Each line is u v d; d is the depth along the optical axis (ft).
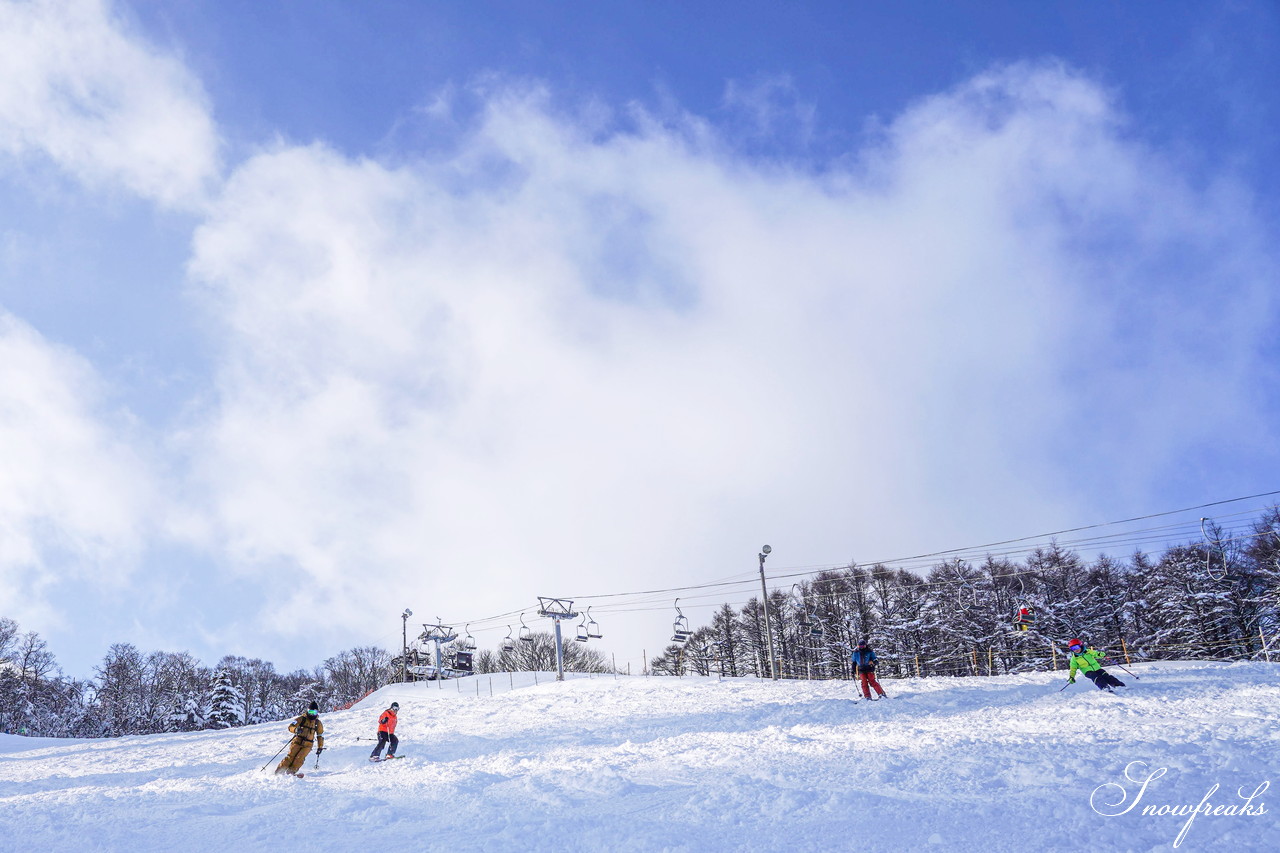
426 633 188.44
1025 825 23.08
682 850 23.31
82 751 100.68
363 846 27.04
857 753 39.19
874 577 234.58
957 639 200.23
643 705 88.02
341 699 358.23
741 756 41.57
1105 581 211.00
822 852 22.06
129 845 29.12
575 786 36.52
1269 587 173.58
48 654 274.36
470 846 25.81
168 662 329.72
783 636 254.06
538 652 371.56
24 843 30.14
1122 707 49.14
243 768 61.57
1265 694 50.57
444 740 71.51
